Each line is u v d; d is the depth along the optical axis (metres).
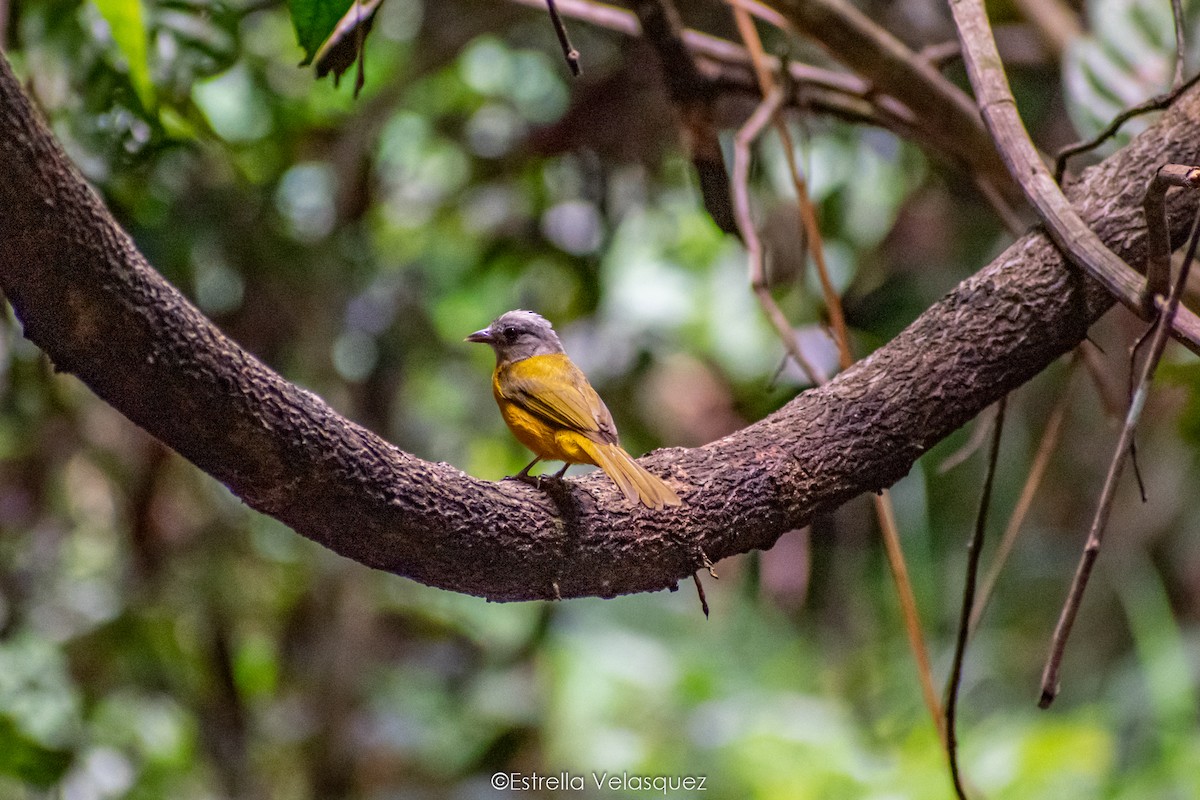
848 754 12.69
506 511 5.04
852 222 13.00
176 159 10.32
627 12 9.46
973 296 5.87
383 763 13.14
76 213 3.79
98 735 10.96
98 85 8.22
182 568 11.76
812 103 9.32
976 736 13.35
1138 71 8.05
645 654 14.36
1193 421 9.52
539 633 13.40
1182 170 4.57
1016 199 9.31
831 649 14.92
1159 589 14.13
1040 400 13.66
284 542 12.51
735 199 7.79
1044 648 14.73
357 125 11.78
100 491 13.17
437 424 14.73
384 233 13.87
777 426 5.76
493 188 13.01
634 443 13.29
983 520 6.05
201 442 4.30
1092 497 14.30
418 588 13.34
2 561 11.44
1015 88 11.86
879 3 11.77
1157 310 5.05
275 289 11.37
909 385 5.75
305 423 4.41
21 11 8.13
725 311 14.30
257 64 11.10
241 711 11.91
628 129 11.53
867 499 13.87
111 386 4.13
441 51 11.74
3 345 10.91
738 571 15.64
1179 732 12.87
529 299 14.02
